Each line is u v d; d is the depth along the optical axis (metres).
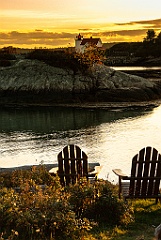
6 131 38.56
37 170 14.31
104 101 60.38
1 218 8.99
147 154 11.43
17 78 65.50
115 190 11.02
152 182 11.63
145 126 38.56
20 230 8.69
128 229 9.73
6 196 9.80
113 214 10.13
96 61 74.12
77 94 62.72
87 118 45.16
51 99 61.91
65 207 9.12
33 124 42.38
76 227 8.91
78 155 11.86
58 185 11.40
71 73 66.62
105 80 65.19
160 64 174.50
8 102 62.00
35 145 31.72
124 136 34.06
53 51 72.62
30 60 70.44
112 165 24.33
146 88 62.81
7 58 77.19
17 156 28.08
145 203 11.98
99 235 9.04
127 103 57.91
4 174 14.16
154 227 9.91
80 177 11.41
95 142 32.06
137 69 125.31
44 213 8.84
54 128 39.62
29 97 62.56
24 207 9.19
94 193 10.38
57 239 8.64
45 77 65.25
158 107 52.91
